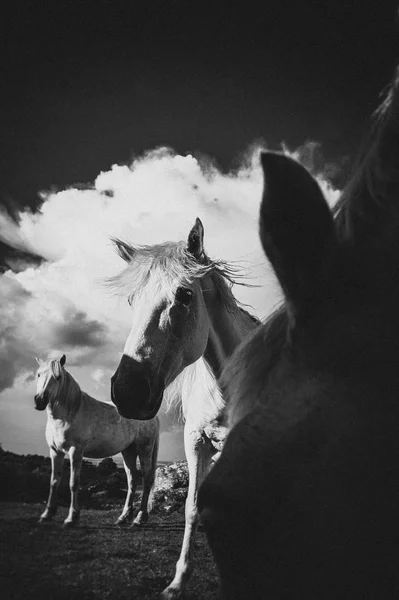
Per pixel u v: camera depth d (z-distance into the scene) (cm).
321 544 38
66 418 596
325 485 39
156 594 324
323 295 42
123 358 236
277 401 44
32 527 524
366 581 37
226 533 41
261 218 45
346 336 41
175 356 237
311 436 41
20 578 338
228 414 53
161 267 240
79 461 594
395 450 38
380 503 38
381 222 40
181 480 882
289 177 43
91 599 311
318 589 38
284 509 40
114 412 639
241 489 41
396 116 36
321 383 42
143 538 507
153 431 674
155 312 237
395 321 40
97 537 497
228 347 257
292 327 44
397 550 37
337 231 43
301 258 43
